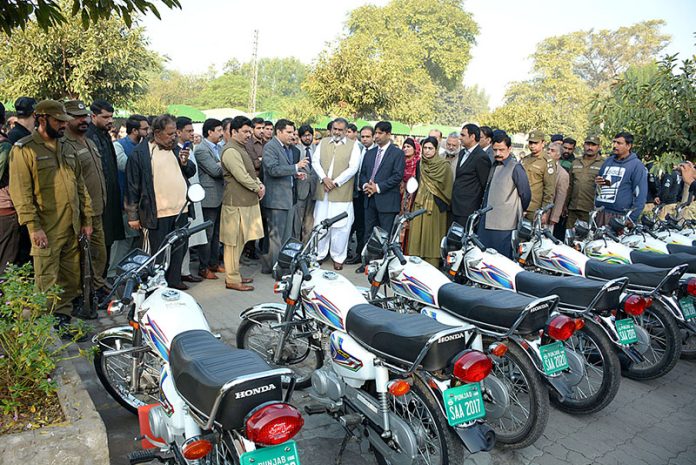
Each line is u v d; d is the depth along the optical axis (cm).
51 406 292
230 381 217
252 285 650
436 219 686
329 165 738
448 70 5581
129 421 357
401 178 717
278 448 228
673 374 482
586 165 788
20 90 1484
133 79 1647
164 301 305
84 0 328
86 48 1490
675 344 435
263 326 405
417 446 278
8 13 324
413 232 698
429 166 675
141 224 557
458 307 355
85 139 515
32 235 423
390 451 288
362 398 302
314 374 329
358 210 826
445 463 276
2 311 302
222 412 222
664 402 427
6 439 253
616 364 372
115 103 1653
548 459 343
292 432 216
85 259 467
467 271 440
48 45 1462
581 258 468
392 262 397
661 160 738
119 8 333
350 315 316
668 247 571
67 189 446
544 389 326
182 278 664
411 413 298
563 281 392
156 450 270
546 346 341
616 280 378
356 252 813
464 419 274
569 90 5184
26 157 418
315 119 2631
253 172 630
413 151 801
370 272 408
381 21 5341
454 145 741
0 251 470
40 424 274
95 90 1570
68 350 440
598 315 393
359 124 2259
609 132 823
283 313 388
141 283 321
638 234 596
